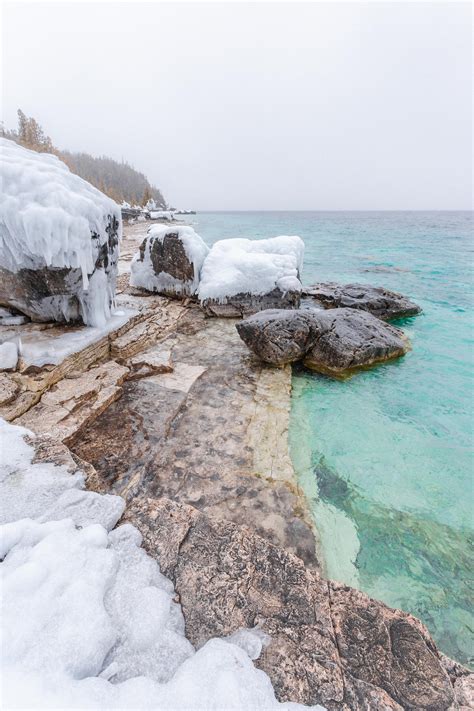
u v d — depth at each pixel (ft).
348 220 280.31
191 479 13.98
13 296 20.66
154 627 6.20
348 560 11.95
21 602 5.88
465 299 48.62
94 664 5.43
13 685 4.73
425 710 5.72
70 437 14.73
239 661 5.80
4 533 7.28
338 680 5.91
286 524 12.28
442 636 10.21
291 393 22.84
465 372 27.22
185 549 8.03
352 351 25.27
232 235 129.18
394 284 57.57
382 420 20.89
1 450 10.32
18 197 16.34
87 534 7.63
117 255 25.66
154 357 23.81
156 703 4.93
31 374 17.04
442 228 179.42
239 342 28.89
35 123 202.80
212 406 19.36
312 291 45.55
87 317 22.49
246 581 7.49
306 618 6.91
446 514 14.39
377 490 15.48
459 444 19.03
